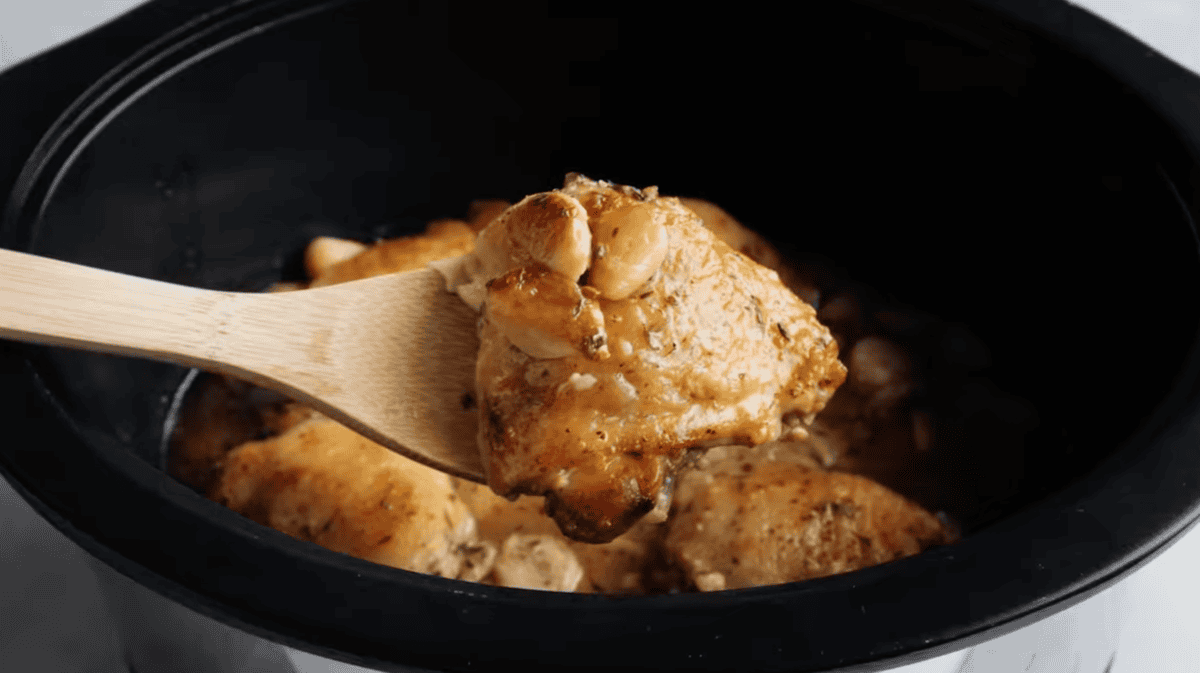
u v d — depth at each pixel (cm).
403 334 56
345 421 55
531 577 60
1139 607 66
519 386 52
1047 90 62
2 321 51
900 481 65
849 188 71
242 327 54
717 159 72
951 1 63
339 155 69
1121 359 59
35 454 49
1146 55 61
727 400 52
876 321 70
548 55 69
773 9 66
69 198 59
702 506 61
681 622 46
